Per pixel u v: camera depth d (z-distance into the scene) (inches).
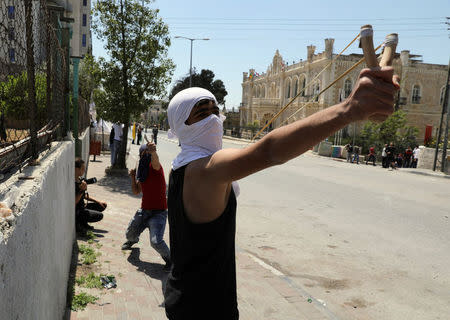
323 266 204.1
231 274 54.4
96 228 235.5
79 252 186.7
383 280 188.9
